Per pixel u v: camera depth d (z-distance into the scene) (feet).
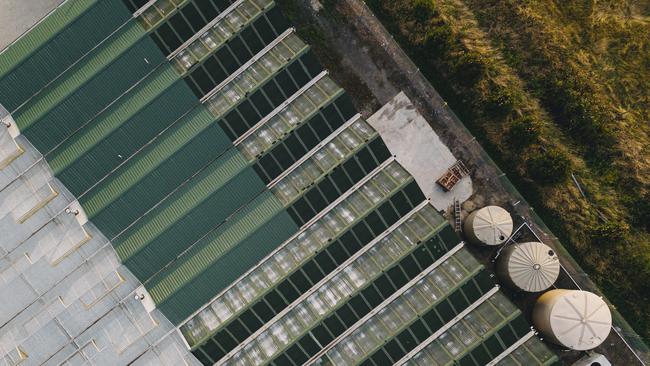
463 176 241.55
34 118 219.41
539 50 243.60
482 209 229.66
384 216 222.07
